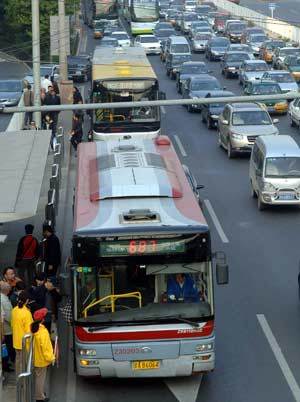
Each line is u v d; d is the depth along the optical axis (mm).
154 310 18969
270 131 45031
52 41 63594
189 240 18875
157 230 18766
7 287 19922
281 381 20328
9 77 80812
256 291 26453
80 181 22281
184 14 108312
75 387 20047
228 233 32844
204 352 19109
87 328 18859
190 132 52781
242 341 22750
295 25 99062
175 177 22000
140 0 102938
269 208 36250
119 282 18906
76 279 18891
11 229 31516
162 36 95375
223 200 37656
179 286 19016
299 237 32125
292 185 35344
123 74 40625
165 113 59750
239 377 20547
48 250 24594
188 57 76938
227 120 45969
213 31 101312
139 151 24344
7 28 90000
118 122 40281
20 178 24953
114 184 20844
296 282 27188
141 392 19750
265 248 30797
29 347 17203
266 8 126375
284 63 75375
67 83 58500
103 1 107250
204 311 19000
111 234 18703
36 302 20734
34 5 43031
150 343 18984
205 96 55688
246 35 92875
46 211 27250
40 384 18641
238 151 44812
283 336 23062
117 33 94875
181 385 20094
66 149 45094
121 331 18891
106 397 19516
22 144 30141
